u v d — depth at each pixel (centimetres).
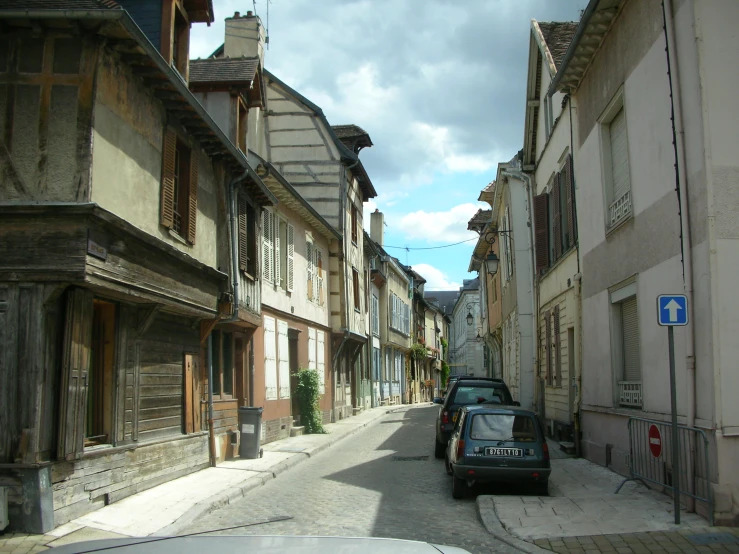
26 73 863
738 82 869
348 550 231
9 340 805
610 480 1138
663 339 988
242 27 2005
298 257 2161
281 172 2698
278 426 1900
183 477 1208
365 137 3005
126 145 952
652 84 1016
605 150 1270
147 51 912
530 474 1017
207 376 1359
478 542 775
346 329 2611
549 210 1880
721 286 839
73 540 762
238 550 229
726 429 816
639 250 1085
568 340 1622
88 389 949
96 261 838
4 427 794
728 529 785
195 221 1226
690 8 886
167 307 1092
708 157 854
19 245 813
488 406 1130
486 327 3800
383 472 1355
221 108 1559
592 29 1219
